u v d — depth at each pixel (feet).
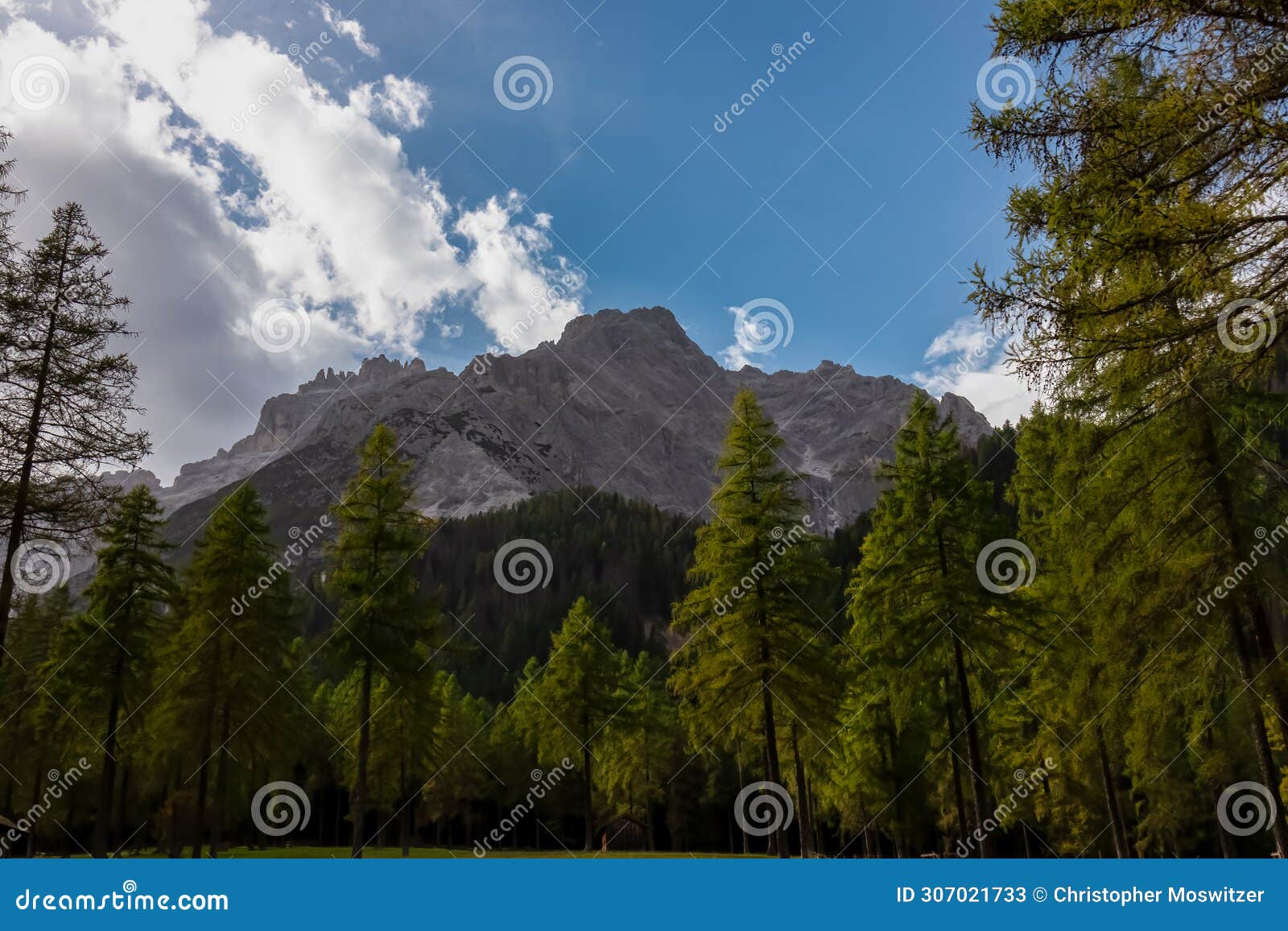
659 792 189.98
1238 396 49.57
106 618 93.66
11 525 59.98
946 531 75.41
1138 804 115.96
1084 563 56.44
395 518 85.40
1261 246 25.73
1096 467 53.42
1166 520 52.37
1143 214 25.46
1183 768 105.40
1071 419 47.26
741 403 83.15
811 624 77.71
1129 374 28.53
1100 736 82.79
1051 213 26.86
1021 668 81.97
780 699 77.56
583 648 140.05
